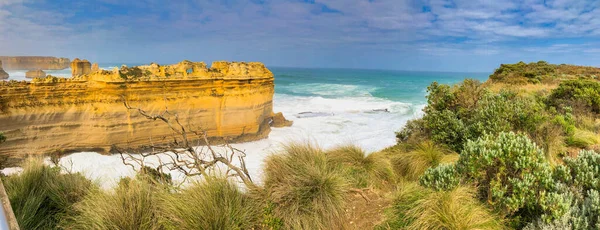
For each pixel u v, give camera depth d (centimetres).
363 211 408
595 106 1052
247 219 384
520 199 354
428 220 352
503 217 363
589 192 363
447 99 939
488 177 414
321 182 419
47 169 482
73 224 374
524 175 370
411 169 584
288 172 455
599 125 840
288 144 588
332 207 394
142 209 362
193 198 378
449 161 579
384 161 599
